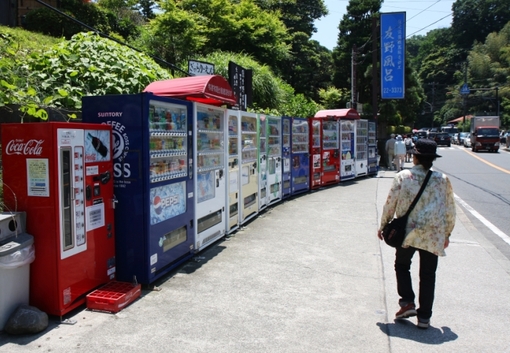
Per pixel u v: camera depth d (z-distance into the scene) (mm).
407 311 4035
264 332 3871
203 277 5297
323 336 3818
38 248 3947
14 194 3986
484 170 19797
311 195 11734
